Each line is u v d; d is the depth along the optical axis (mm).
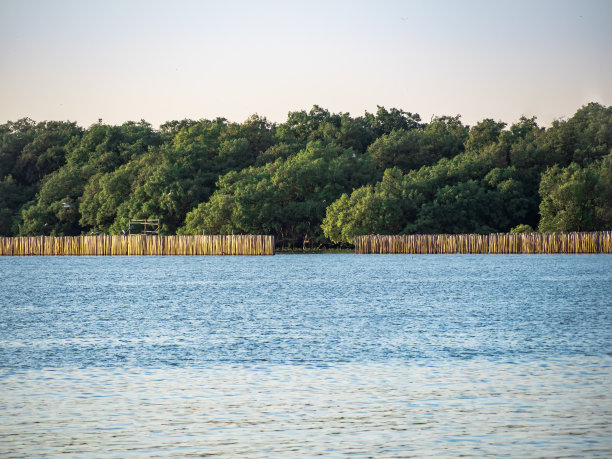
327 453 19625
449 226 130000
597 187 123312
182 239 120750
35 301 56750
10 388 26234
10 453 19734
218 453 19688
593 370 28312
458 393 25078
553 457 19188
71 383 26969
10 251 127625
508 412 22859
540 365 29359
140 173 147250
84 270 97938
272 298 57781
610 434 20812
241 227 130125
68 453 19750
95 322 43781
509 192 133250
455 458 19172
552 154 143000
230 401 24438
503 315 45375
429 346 34062
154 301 56188
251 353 32719
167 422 22234
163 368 29531
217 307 51469
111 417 22734
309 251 138250
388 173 137500
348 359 31094
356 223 125812
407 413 22906
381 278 77625
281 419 22453
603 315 45062
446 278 76312
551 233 110188
